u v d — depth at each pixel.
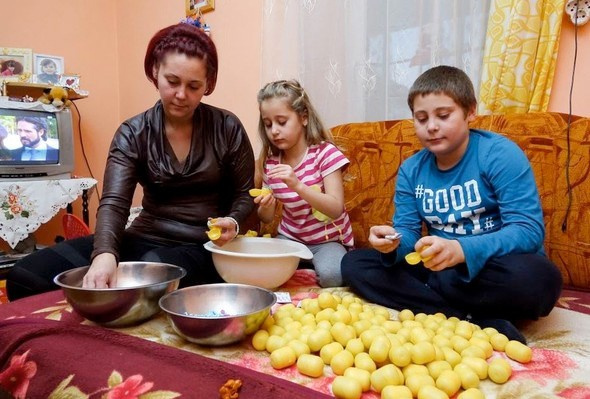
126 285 1.09
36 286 1.14
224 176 1.36
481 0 1.41
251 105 2.16
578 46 1.30
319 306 0.97
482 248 0.89
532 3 1.30
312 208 1.39
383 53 1.65
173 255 1.19
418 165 1.21
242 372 0.67
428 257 0.87
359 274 1.12
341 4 1.72
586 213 1.16
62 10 2.61
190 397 0.62
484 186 1.05
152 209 1.31
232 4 2.18
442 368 0.71
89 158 2.76
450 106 1.02
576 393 0.64
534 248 0.94
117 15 2.84
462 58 1.48
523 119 1.26
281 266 1.12
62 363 0.74
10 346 0.80
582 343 0.83
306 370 0.72
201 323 0.78
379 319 0.92
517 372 0.72
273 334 0.85
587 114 1.31
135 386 0.66
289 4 1.85
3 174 2.04
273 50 1.91
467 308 0.98
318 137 1.48
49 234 2.59
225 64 2.26
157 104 1.29
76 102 2.69
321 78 1.79
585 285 1.17
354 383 0.64
